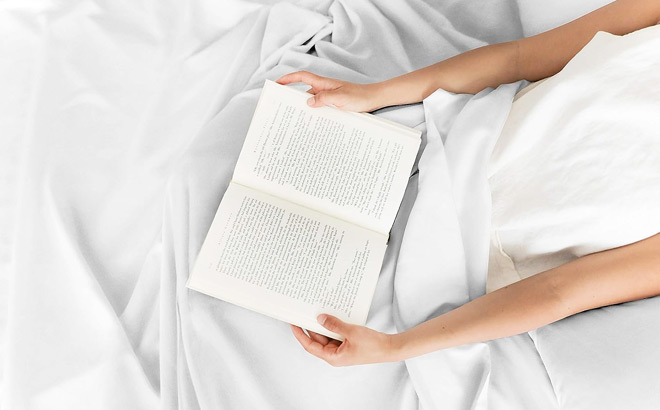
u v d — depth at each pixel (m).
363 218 0.87
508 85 0.95
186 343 0.83
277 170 0.88
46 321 0.88
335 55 1.08
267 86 0.90
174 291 0.89
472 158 0.88
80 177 0.98
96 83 1.06
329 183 0.88
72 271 0.91
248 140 0.88
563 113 0.83
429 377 0.82
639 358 0.72
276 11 1.10
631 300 0.79
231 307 0.86
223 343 0.83
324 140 0.90
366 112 0.97
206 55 1.09
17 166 1.01
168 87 1.06
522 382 0.81
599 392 0.72
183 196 0.91
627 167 0.76
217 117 0.98
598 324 0.78
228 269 0.82
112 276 0.94
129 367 0.87
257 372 0.83
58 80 1.04
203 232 0.87
